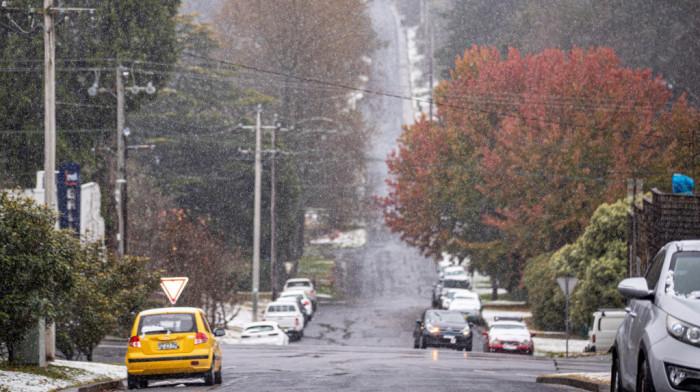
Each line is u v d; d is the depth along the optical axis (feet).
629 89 542.98
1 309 152.46
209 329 173.68
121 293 233.14
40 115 410.11
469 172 586.04
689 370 72.28
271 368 212.02
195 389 156.04
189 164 604.90
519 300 635.25
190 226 428.97
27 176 412.16
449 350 315.17
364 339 421.18
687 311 75.82
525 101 568.41
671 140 537.65
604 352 332.80
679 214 193.57
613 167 524.93
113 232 436.35
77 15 419.33
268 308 415.44
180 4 460.96
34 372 168.14
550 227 526.57
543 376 172.14
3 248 148.77
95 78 399.24
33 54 404.77
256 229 480.23
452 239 601.62
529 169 533.96
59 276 158.81
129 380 164.14
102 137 433.48
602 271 397.19
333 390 142.92
